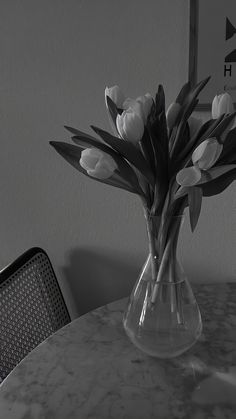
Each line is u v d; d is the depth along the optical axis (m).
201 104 1.02
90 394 0.67
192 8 0.98
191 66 1.01
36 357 0.76
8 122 1.16
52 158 1.16
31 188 1.20
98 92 1.08
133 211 1.15
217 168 0.60
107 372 0.72
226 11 0.97
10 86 1.13
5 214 1.25
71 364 0.74
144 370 0.72
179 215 0.68
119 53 1.05
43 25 1.07
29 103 1.13
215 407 0.64
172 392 0.67
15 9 1.07
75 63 1.08
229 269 1.15
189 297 0.72
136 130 0.60
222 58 0.99
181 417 0.62
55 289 1.06
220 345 0.79
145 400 0.66
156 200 0.66
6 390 0.68
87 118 1.10
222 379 0.70
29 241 1.25
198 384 0.69
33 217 1.23
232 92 1.01
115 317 0.90
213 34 0.99
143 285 0.72
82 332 0.84
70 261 1.24
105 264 1.22
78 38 1.06
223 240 1.13
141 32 1.03
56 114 1.12
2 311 0.89
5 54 1.11
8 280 0.93
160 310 0.70
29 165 1.18
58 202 1.19
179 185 0.65
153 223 0.69
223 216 1.11
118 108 0.67
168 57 1.03
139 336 0.72
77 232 1.21
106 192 1.15
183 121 0.65
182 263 1.17
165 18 1.01
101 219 1.18
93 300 1.26
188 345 0.72
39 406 0.65
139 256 1.19
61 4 1.05
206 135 0.63
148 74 1.05
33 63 1.10
